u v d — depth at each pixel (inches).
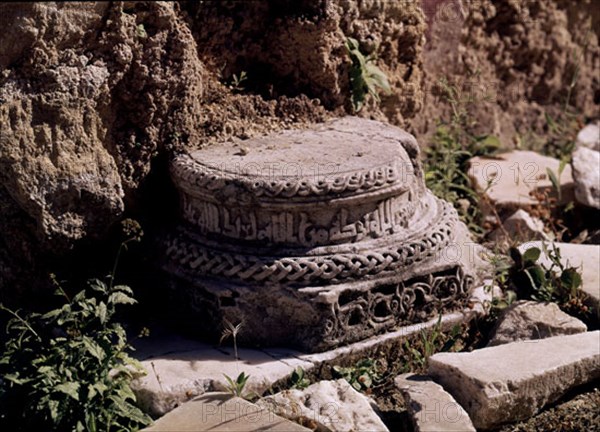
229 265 169.2
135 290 184.4
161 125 181.3
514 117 276.7
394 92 225.3
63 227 169.9
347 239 170.6
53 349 158.6
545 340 171.6
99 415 152.4
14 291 178.9
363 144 184.5
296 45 203.3
